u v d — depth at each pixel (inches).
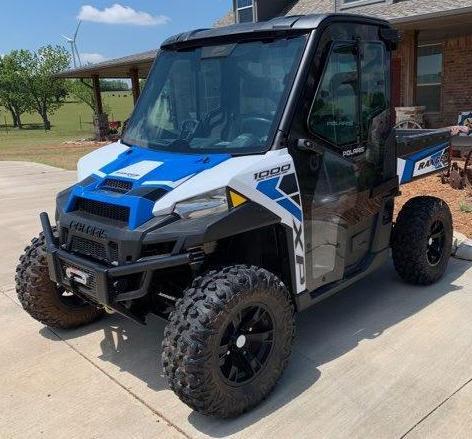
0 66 1974.7
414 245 179.2
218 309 111.8
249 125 132.7
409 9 469.7
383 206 168.9
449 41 545.0
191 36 152.9
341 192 146.9
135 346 155.9
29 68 1871.3
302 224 134.6
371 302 177.3
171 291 137.2
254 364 121.6
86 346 156.9
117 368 144.3
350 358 143.0
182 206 117.9
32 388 136.1
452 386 128.3
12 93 1920.5
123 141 157.2
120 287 121.7
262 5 675.4
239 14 714.8
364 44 148.1
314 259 142.3
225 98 139.3
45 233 140.9
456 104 551.8
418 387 128.4
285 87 130.5
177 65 152.7
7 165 625.0
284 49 134.1
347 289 188.7
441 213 185.6
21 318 177.6
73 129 1733.5
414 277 184.4
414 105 490.0
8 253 252.4
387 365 138.6
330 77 137.7
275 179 125.8
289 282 135.7
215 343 111.8
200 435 115.3
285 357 127.1
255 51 137.9
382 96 159.5
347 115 145.5
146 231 115.6
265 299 120.1
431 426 114.6
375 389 128.6
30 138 1322.6
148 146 146.9
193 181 120.8
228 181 117.0
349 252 160.4
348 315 168.7
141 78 1040.2
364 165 155.0
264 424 117.9
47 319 159.8
